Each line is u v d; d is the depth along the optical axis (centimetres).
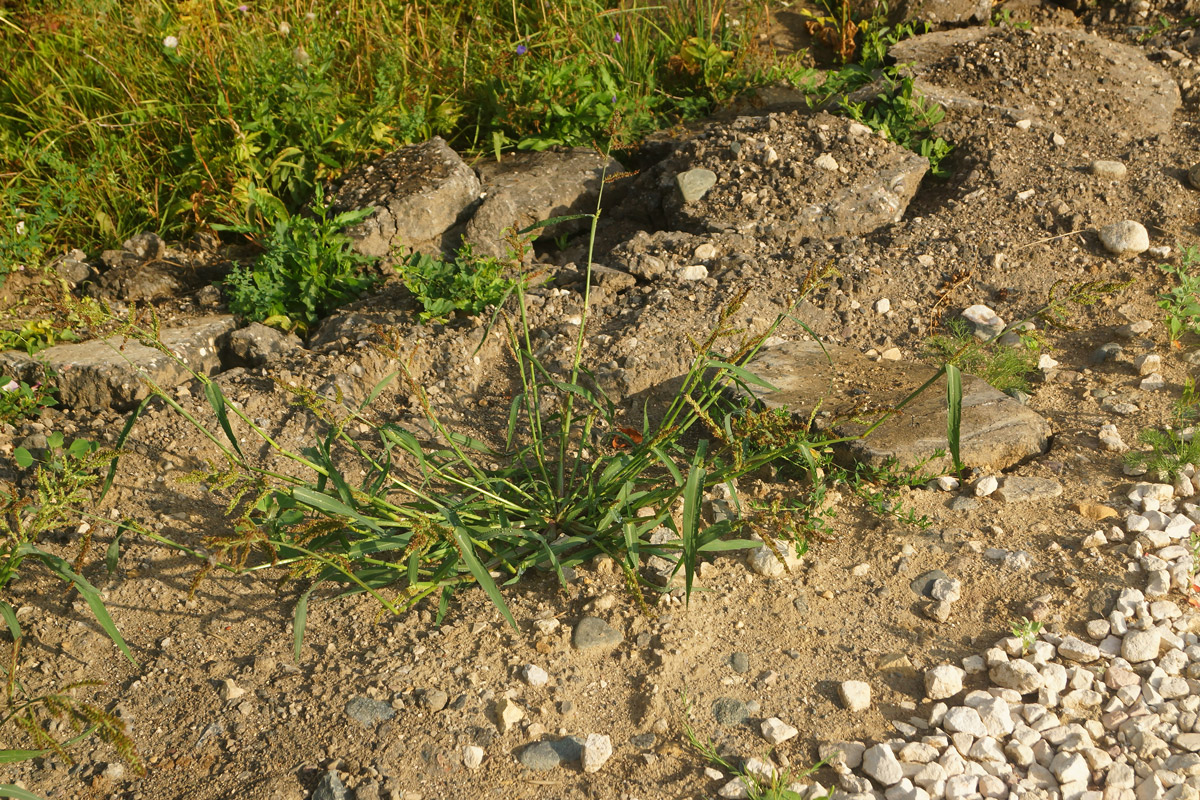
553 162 541
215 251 508
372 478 329
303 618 247
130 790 236
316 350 397
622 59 632
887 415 282
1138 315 405
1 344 391
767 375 368
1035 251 448
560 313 417
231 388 368
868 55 625
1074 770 230
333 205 480
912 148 531
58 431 344
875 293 429
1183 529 297
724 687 259
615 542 297
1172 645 261
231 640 278
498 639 272
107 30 575
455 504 297
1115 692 252
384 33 599
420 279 416
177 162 524
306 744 244
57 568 246
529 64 584
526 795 232
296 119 512
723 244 462
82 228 505
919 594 286
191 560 302
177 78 554
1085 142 523
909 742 241
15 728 251
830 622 278
